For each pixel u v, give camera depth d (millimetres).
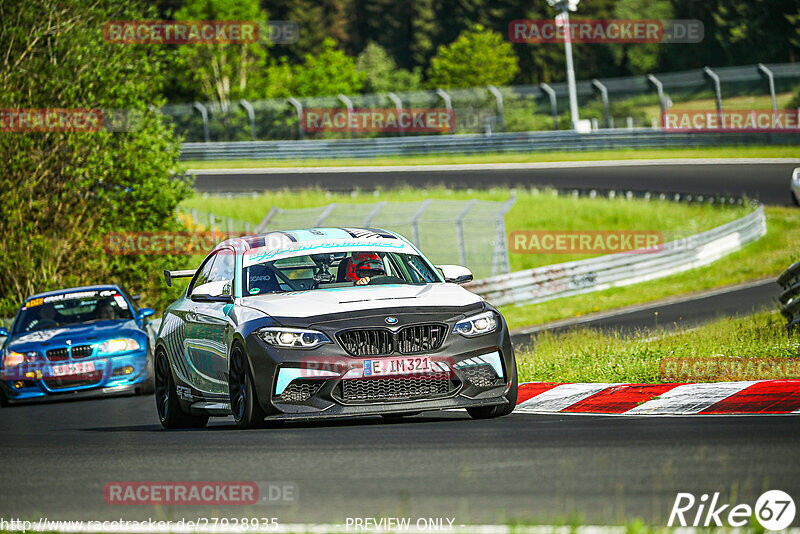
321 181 179750
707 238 112938
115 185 94625
